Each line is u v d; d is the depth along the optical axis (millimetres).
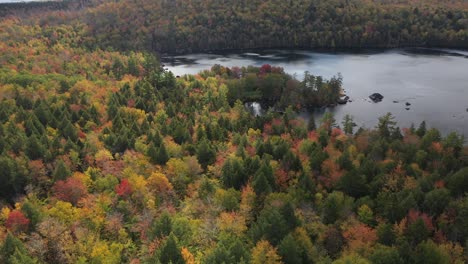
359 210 82938
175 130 126062
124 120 137750
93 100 157250
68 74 198875
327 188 97250
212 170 101625
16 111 136000
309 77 194875
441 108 176750
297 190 90062
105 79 199875
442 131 155250
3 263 63781
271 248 66375
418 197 88312
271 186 93562
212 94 179625
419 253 68562
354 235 75812
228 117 149375
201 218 80250
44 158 102938
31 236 71688
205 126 130375
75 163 102812
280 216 72500
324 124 144125
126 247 72938
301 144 118000
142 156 105438
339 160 103938
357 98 193000
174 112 150500
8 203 88875
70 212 78625
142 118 143000
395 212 82562
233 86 194750
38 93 160250
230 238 71312
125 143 112688
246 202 85438
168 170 99250
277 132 136375
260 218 77875
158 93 171625
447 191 87375
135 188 87062
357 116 172875
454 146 119250
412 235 75938
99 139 117688
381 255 66562
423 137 125062
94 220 76938
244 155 108062
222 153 110125
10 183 91375
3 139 105688
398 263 66000
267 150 113312
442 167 104812
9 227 73062
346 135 138500
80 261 66438
